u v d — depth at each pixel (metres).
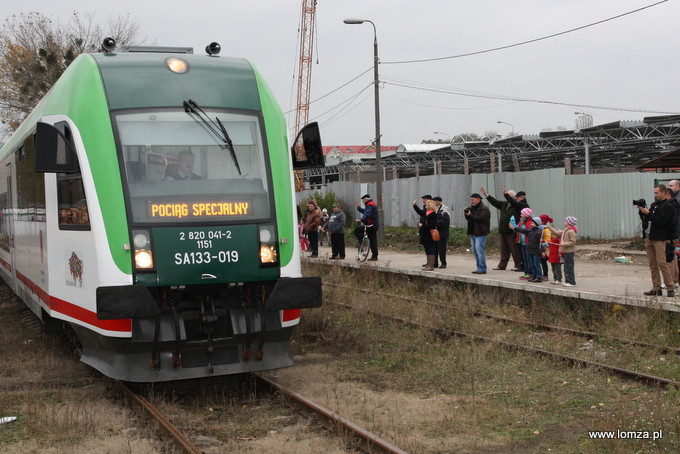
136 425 6.95
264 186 7.97
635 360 8.88
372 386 8.38
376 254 19.78
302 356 10.04
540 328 11.33
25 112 37.75
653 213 11.15
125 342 7.41
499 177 24.38
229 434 6.71
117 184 7.50
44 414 7.17
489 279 14.20
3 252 13.81
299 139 8.90
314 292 7.87
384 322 12.09
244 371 7.75
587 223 21.92
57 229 8.66
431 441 6.32
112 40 8.75
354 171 42.66
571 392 7.77
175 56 8.42
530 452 6.02
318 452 6.04
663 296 11.34
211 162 7.86
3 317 13.68
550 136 30.11
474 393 7.87
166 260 7.41
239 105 8.17
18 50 37.03
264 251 7.77
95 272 7.47
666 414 6.56
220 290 7.85
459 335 10.91
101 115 7.71
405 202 30.33
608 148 30.05
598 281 13.82
